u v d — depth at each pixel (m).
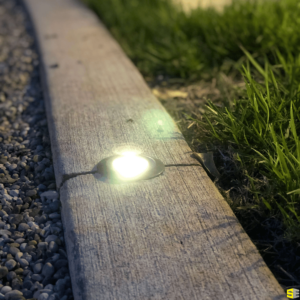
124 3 1.30
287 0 0.91
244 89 0.62
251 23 0.82
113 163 0.47
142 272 0.36
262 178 0.46
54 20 1.22
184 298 0.34
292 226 0.40
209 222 0.40
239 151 0.47
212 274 0.36
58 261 0.39
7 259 0.40
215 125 0.52
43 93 0.73
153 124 0.55
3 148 0.56
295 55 0.72
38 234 0.42
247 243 0.38
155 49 0.88
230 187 0.47
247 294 0.34
